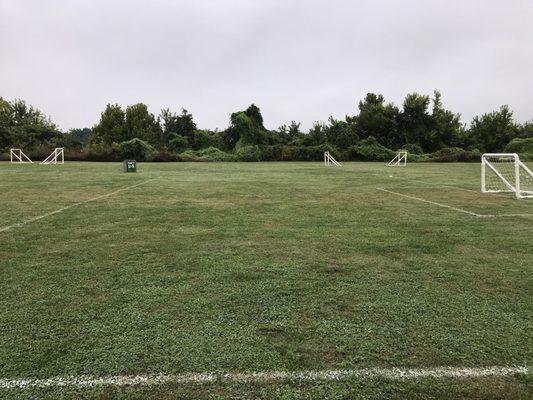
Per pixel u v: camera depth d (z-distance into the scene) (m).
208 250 4.97
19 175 16.94
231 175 17.98
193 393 2.14
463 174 19.23
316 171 21.50
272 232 6.04
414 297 3.45
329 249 5.05
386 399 2.11
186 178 16.05
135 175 17.42
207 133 42.72
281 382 2.24
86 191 11.29
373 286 3.72
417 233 6.03
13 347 2.59
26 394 2.12
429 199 10.01
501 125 47.12
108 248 5.05
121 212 7.79
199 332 2.80
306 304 3.29
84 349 2.57
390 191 11.80
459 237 5.77
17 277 3.93
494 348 2.61
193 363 2.41
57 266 4.29
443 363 2.43
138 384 2.21
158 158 34.84
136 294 3.49
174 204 8.90
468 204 9.16
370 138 40.88
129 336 2.74
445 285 3.76
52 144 39.50
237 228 6.32
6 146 39.00
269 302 3.33
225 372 2.32
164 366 2.38
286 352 2.54
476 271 4.18
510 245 5.31
